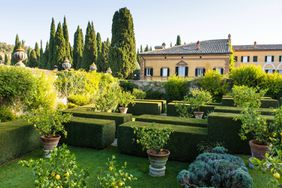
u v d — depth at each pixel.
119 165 5.99
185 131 6.43
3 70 8.59
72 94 14.03
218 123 6.46
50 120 6.57
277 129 5.38
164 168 5.41
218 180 3.98
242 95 10.46
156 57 29.92
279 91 18.17
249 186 3.79
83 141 7.47
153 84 22.53
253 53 39.03
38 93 9.91
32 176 5.12
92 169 5.64
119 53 30.48
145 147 5.82
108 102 11.84
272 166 2.79
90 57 36.56
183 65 28.77
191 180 4.11
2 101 8.77
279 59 37.75
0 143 5.62
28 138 6.71
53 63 37.22
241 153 6.44
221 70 27.31
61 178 3.01
